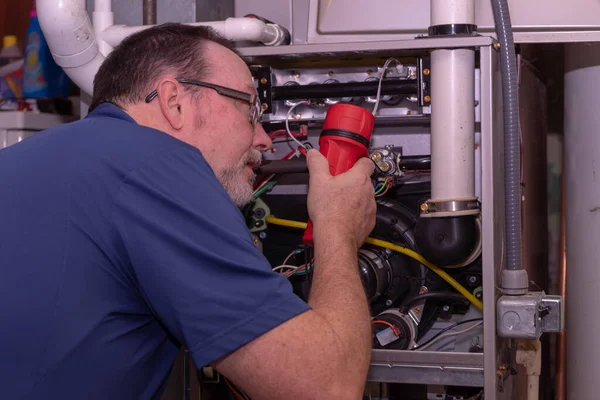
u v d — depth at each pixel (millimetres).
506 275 1228
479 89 1318
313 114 1368
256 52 1271
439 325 1376
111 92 1001
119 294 849
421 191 1362
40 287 825
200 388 1442
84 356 819
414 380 1229
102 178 854
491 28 1333
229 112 1029
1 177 904
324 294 931
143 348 894
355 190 1107
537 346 1407
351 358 841
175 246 820
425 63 1258
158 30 1040
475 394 1365
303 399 801
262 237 1452
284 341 800
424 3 1380
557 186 1938
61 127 962
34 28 1759
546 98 1926
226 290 812
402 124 1405
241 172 1074
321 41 1433
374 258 1329
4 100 1787
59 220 846
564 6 1304
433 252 1209
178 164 882
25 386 812
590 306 1548
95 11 1416
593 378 1548
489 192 1176
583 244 1561
